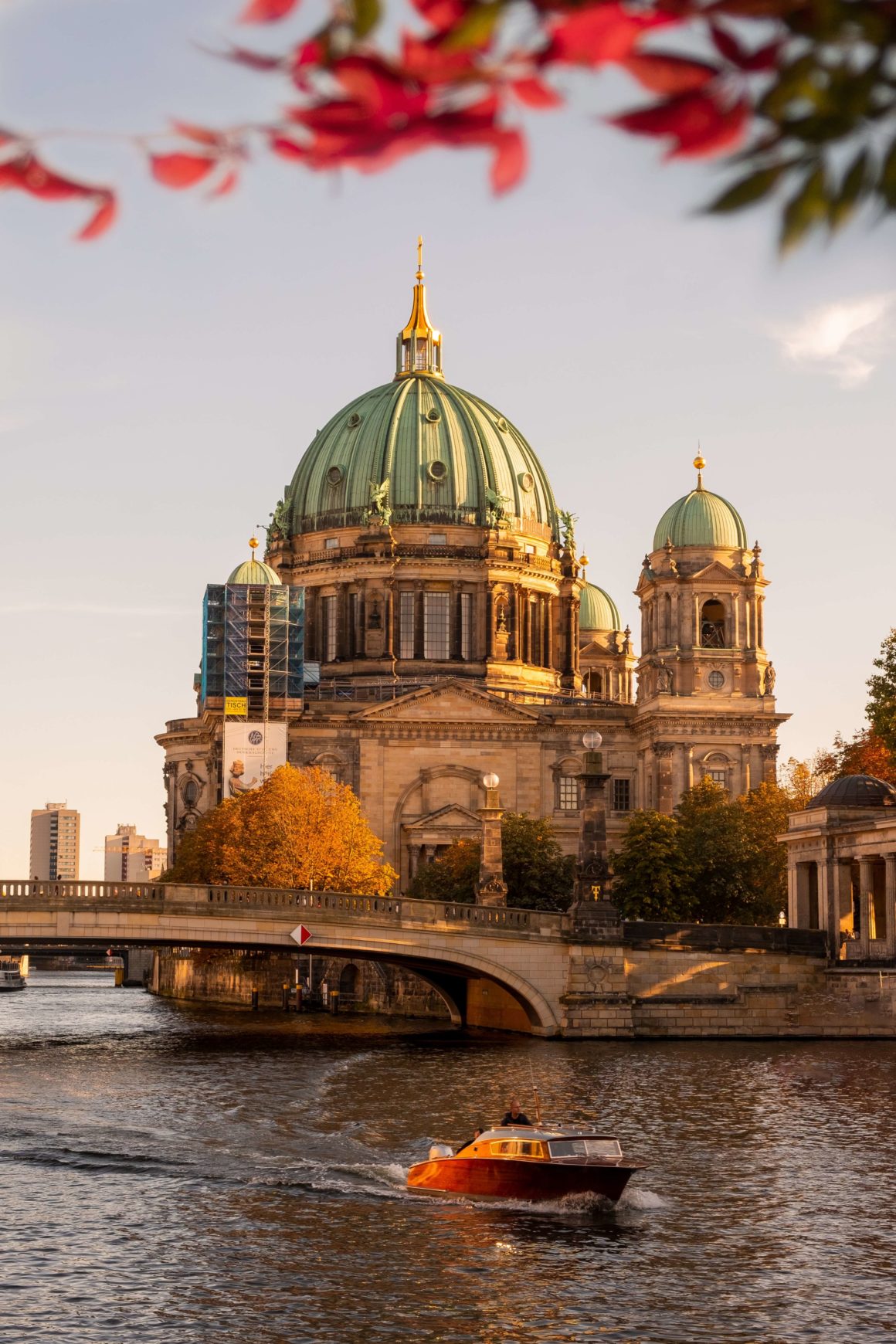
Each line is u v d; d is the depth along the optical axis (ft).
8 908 347.97
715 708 596.29
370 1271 139.33
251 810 506.89
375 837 520.42
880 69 16.88
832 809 406.62
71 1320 123.34
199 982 637.71
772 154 17.17
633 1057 327.26
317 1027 441.68
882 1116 235.20
